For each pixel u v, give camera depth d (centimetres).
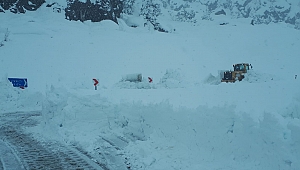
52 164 583
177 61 3797
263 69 3588
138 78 2053
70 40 3750
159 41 4594
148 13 5894
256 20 7856
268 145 444
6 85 1670
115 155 615
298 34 5778
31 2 4534
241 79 1928
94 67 3089
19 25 3872
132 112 769
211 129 546
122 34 4572
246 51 4731
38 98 1689
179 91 1161
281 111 575
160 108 675
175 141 612
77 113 890
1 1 4281
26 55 3036
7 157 645
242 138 489
